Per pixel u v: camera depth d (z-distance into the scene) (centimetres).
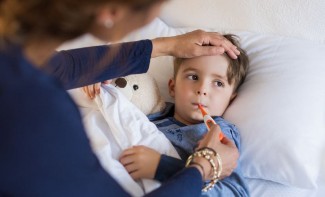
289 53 130
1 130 49
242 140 114
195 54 117
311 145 109
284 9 140
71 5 49
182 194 72
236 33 144
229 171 93
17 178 52
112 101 107
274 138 109
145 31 146
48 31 52
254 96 120
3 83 49
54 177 55
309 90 118
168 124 120
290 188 111
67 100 57
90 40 122
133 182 91
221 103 119
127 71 108
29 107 50
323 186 115
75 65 100
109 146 98
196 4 154
